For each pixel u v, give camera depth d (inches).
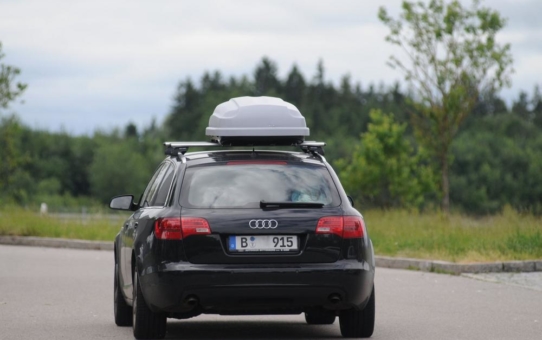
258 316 904.9
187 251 660.7
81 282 1178.0
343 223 674.2
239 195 676.7
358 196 3752.5
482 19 2418.8
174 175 701.9
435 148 2487.7
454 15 2420.0
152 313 698.2
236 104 745.6
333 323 836.6
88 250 1777.8
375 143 3688.5
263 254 661.3
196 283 653.9
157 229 670.5
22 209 2187.5
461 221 1786.4
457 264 1307.8
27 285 1141.7
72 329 782.5
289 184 686.5
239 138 735.1
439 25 2438.5
